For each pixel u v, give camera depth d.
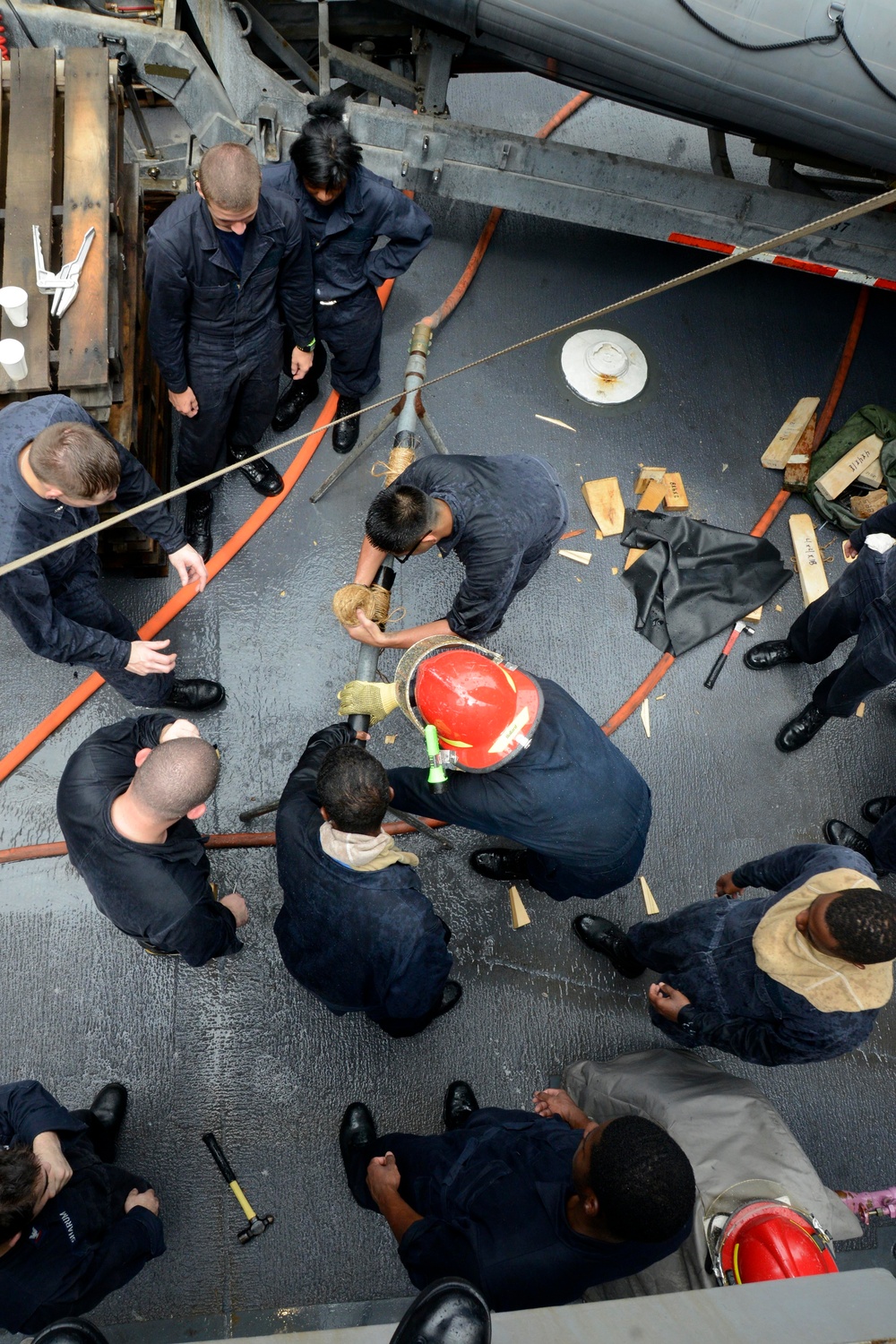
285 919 2.47
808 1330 1.21
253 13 3.66
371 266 3.40
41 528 2.44
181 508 3.84
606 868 2.67
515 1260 2.09
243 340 3.13
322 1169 2.96
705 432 4.33
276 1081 3.06
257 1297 2.78
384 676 3.65
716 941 2.64
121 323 3.23
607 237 4.67
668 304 4.58
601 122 4.97
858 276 4.12
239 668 3.60
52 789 3.34
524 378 4.30
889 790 3.75
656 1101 2.62
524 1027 3.23
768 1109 2.56
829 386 4.51
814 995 2.23
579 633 3.86
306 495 3.91
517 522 2.75
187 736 2.33
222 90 3.60
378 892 2.26
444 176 3.95
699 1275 2.23
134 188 3.52
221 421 3.42
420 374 3.25
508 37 3.41
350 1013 3.16
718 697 3.82
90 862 2.30
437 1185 2.38
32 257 2.99
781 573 4.02
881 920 2.02
